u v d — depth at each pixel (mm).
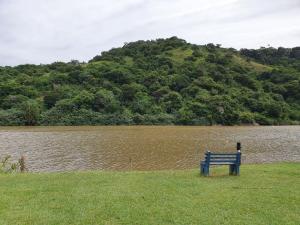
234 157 22250
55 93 114688
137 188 17766
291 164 28938
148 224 12516
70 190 17234
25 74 142000
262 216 13648
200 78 140625
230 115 115188
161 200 15484
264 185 18969
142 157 43844
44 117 103688
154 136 70750
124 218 13031
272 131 89562
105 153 46781
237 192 17250
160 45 195375
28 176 21781
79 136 69125
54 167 37094
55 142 58688
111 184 18766
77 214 13414
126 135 72125
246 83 148750
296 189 18078
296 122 123938
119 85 131750
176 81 137000
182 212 13867
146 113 115375
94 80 130625
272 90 148500
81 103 111375
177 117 112688
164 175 21969
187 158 43438
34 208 14094
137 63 158125
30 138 64875
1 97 114375
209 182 19594
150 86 132125
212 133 80875
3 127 93562
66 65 158000
